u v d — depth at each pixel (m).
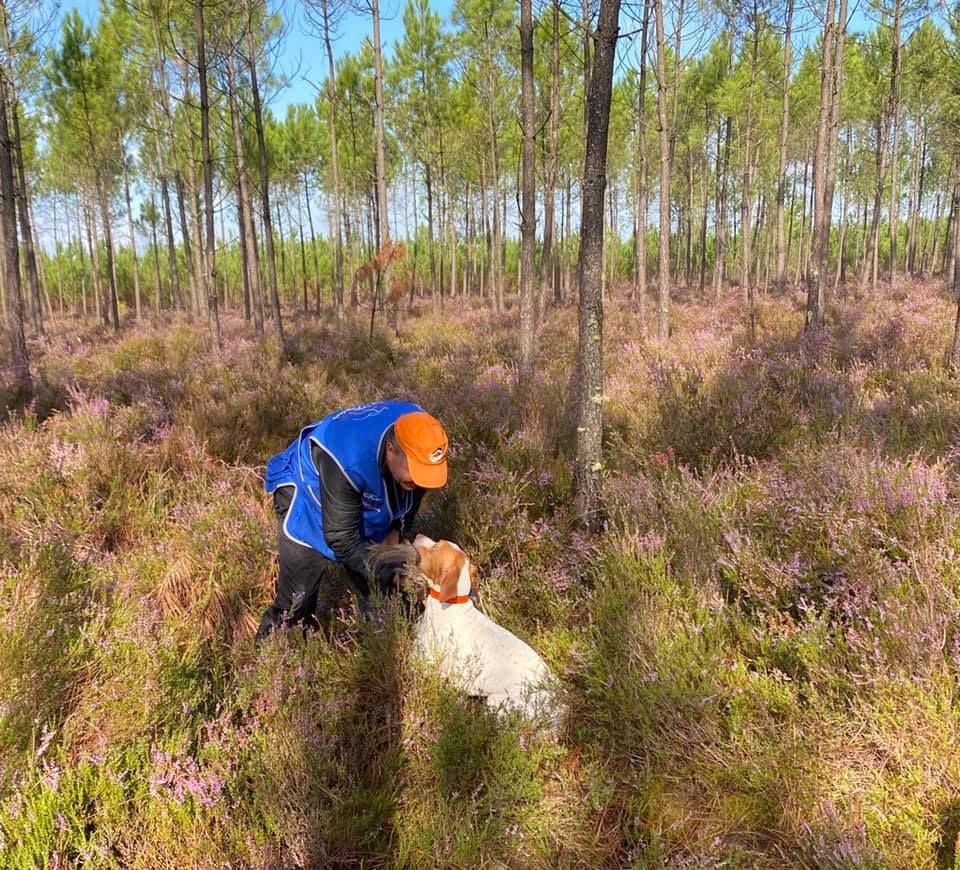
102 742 2.13
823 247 10.91
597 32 3.46
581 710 2.66
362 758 2.40
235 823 2.05
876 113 23.56
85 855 1.84
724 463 4.50
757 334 10.99
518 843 2.11
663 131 11.94
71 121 20.27
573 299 24.97
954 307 12.84
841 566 2.82
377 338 13.90
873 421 4.86
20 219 17.84
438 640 2.66
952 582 2.56
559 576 3.30
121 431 5.30
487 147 24.62
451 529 3.85
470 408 6.07
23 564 2.87
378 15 12.92
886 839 1.92
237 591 3.36
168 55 16.58
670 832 2.15
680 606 2.88
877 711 2.20
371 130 26.62
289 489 2.91
